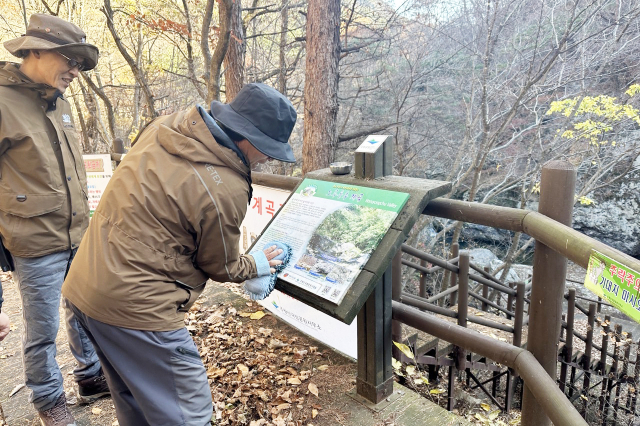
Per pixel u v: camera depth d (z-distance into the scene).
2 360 2.87
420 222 9.66
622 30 7.30
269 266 1.81
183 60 11.19
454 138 10.36
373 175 2.04
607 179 11.54
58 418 2.05
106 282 1.36
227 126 1.41
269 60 10.98
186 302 1.53
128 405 1.65
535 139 9.20
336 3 6.26
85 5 9.49
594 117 8.23
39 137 1.85
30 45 1.74
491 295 7.55
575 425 1.27
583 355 5.38
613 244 12.77
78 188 2.07
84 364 2.30
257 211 3.55
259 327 3.16
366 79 10.55
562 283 1.61
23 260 1.90
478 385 4.72
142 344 1.40
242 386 2.46
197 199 1.37
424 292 4.22
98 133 10.80
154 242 1.37
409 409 2.17
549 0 7.90
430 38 8.91
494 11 7.35
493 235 13.75
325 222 2.03
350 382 2.43
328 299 1.74
